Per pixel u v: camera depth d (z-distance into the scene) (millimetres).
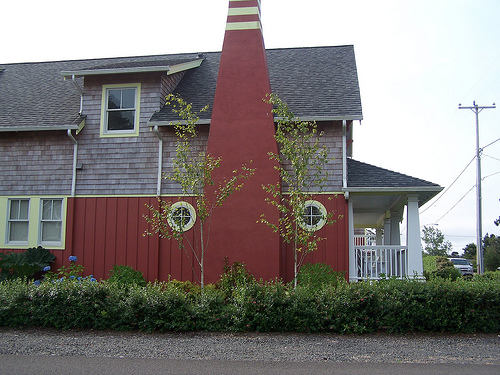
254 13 13336
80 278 10680
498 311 8562
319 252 12570
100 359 6785
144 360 6742
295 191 10336
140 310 8664
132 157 13602
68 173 13828
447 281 9109
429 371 6188
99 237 13469
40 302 8891
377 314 8523
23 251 13859
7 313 8883
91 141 13828
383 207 16375
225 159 12547
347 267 12406
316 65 16078
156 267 13070
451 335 8336
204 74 15945
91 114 13938
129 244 13305
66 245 13547
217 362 6637
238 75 13000
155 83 13820
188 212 13047
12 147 14227
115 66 14031
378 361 6691
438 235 60344
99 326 8750
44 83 16969
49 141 14047
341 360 6746
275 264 12016
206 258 12305
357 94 13844
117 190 13547
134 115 13789
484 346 7574
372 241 34531
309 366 6438
